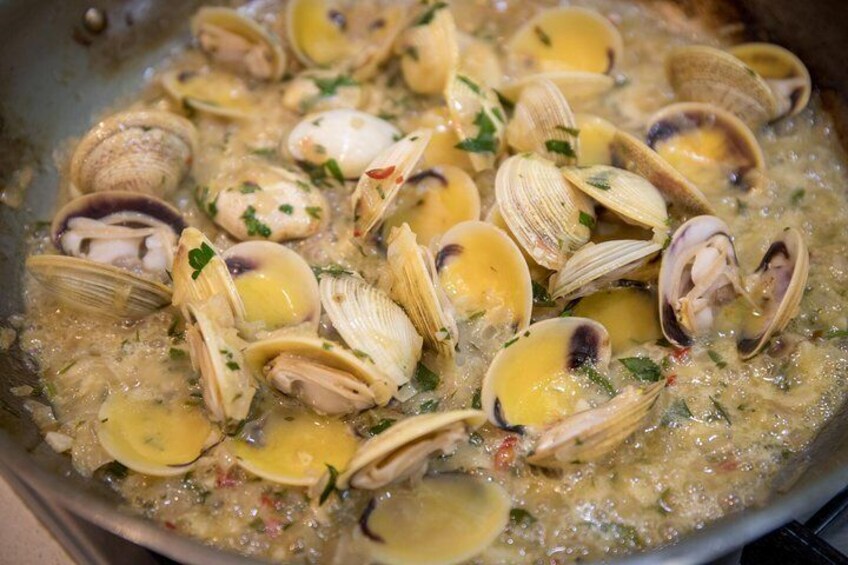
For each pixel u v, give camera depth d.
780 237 0.33
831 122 0.38
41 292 0.35
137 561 0.31
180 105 0.40
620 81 0.40
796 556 0.28
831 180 0.37
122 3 0.40
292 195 0.36
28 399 0.32
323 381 0.30
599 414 0.30
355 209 0.35
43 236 0.37
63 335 0.34
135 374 0.33
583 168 0.35
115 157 0.36
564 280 0.32
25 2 0.37
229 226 0.35
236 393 0.30
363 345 0.31
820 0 0.37
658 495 0.30
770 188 0.37
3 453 0.28
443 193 0.36
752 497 0.30
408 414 0.31
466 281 0.33
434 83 0.39
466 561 0.29
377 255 0.35
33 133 0.38
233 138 0.39
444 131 0.37
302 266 0.33
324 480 0.29
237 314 0.32
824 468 0.28
